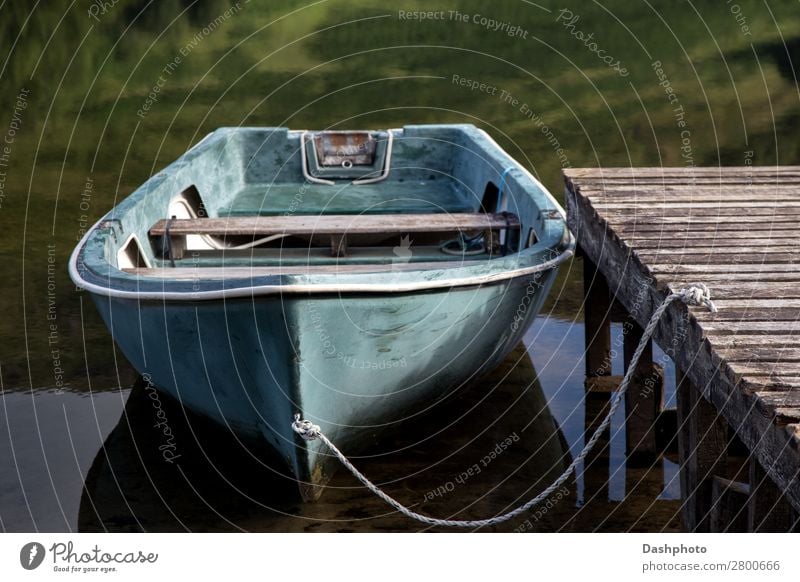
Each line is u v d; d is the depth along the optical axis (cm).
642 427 441
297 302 350
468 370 440
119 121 1056
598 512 408
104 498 416
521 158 912
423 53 1279
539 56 1253
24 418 481
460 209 623
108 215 480
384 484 425
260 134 675
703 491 357
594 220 468
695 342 342
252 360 376
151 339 404
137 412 488
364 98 1114
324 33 1361
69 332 573
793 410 275
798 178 521
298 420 380
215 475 434
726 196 489
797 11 1443
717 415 350
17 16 1385
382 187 669
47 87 1171
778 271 387
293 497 418
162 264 511
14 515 404
